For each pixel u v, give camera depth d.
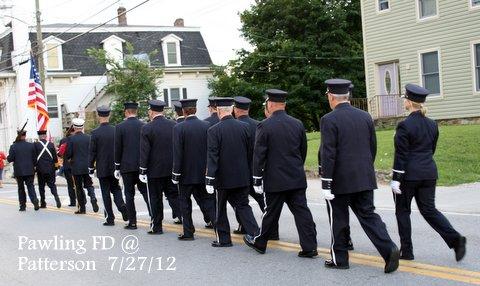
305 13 40.12
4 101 39.69
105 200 11.95
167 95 39.78
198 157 9.70
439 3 24.12
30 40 38.09
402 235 7.52
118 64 34.25
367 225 7.00
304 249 8.00
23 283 7.57
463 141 17.97
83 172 13.94
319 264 7.59
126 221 12.28
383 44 26.34
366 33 27.03
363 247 8.50
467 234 8.97
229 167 8.80
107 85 35.09
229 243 9.12
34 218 13.80
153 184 10.56
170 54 40.38
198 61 40.91
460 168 15.85
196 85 40.53
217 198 9.02
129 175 11.20
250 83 39.41
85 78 38.50
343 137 7.03
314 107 38.88
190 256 8.59
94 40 39.66
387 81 26.53
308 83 39.00
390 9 25.91
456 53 23.72
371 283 6.56
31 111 36.88
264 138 7.92
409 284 6.45
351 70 39.94
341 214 7.21
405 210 7.50
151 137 10.41
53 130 37.66
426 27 24.62
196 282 7.14
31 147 15.59
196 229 10.92
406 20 25.33
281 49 38.72
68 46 38.75
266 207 8.17
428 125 7.34
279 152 7.90
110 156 11.80
